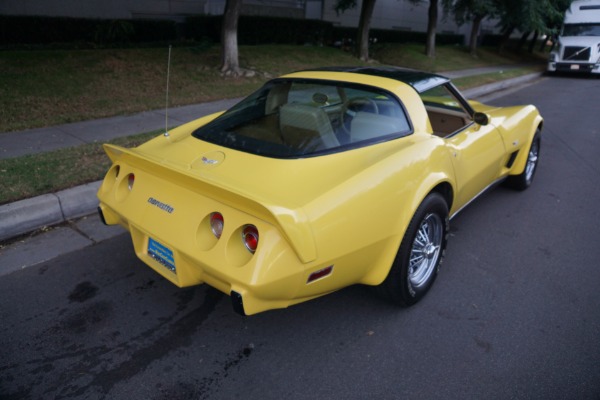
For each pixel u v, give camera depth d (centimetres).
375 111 290
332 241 222
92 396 224
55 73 834
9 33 977
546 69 2089
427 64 1706
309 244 211
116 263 343
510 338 272
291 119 281
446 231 309
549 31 1769
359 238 235
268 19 1449
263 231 210
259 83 996
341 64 1377
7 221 368
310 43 1638
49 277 323
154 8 1309
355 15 2023
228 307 296
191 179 227
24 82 770
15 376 235
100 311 289
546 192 513
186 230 233
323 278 229
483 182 390
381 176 248
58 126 643
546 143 735
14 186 411
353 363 250
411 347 263
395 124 290
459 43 2670
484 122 361
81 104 739
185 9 1393
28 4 1073
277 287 211
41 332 268
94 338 265
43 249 359
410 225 267
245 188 225
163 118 708
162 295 307
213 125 306
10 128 615
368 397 228
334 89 305
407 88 310
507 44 3122
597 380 240
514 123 436
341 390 231
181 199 244
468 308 300
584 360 254
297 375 241
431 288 322
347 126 275
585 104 1138
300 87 316
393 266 268
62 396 224
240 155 260
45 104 712
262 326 279
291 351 258
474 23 2131
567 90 1420
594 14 1789
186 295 308
